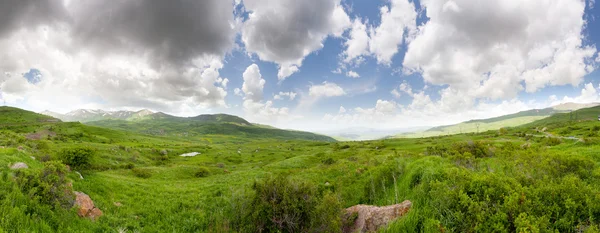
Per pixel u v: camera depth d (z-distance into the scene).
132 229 12.57
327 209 10.82
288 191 11.84
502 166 14.12
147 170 44.31
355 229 10.46
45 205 10.49
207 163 93.31
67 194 12.01
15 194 9.98
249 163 100.38
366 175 20.30
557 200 7.30
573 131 125.69
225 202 16.50
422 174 13.70
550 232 6.23
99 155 67.00
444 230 7.48
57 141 107.00
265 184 12.50
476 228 6.96
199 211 15.55
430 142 145.88
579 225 6.30
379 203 14.41
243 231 11.73
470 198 7.88
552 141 48.34
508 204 6.98
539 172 10.47
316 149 163.00
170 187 22.94
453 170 10.78
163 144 165.25
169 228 13.22
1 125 176.75
